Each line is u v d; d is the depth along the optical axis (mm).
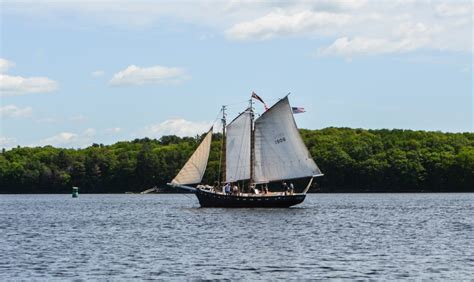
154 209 150125
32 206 174625
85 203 190250
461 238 83250
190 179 131875
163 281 55562
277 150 129875
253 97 131625
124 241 81938
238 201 133250
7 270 60875
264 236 86062
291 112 127188
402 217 117812
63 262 65000
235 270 60062
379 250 72125
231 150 133625
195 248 74438
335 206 151375
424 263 63312
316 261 64688
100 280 56156
